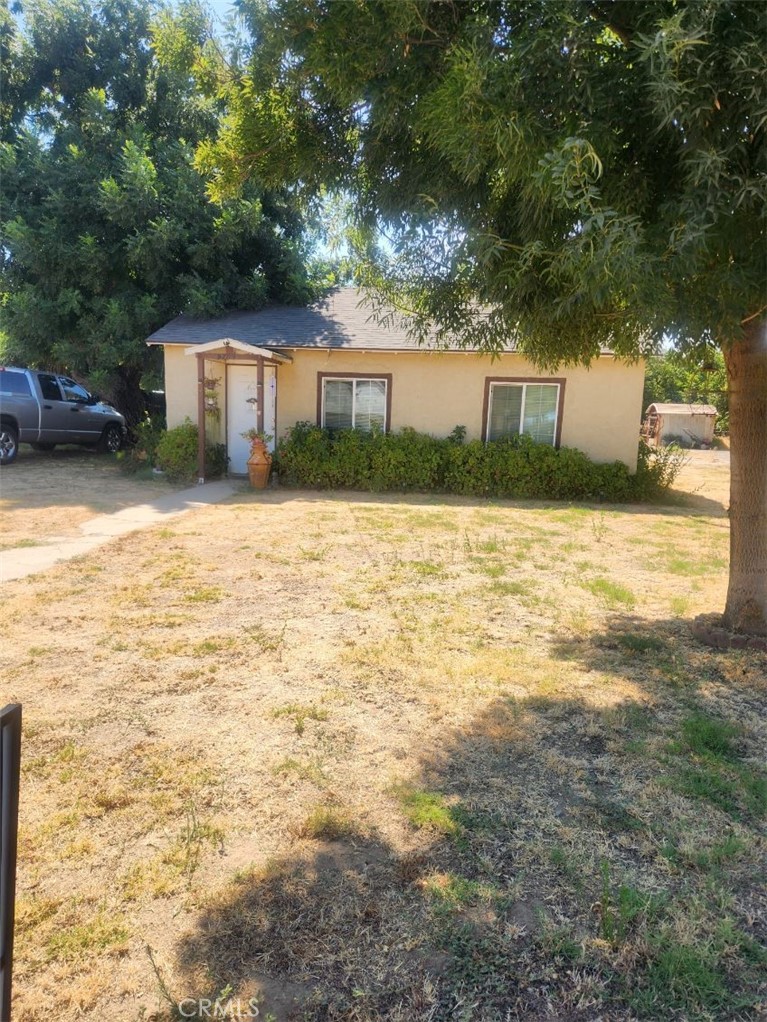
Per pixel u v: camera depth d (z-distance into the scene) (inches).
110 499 411.2
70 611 203.2
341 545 299.4
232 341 468.1
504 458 482.3
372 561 271.4
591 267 108.8
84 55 628.4
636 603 223.9
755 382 179.8
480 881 91.9
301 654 173.0
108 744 127.7
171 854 97.1
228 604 213.3
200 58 183.9
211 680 157.1
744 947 80.6
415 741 130.8
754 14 100.1
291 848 99.0
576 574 260.2
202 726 135.4
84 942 81.0
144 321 573.9
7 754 52.1
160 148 616.7
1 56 611.5
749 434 183.0
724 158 103.3
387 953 80.0
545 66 115.1
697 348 150.8
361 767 121.5
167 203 567.5
